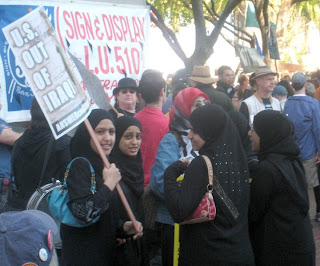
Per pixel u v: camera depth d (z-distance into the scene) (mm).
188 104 4059
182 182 3281
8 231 1930
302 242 3590
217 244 3223
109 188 3145
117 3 6852
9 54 5887
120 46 6836
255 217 3617
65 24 6297
